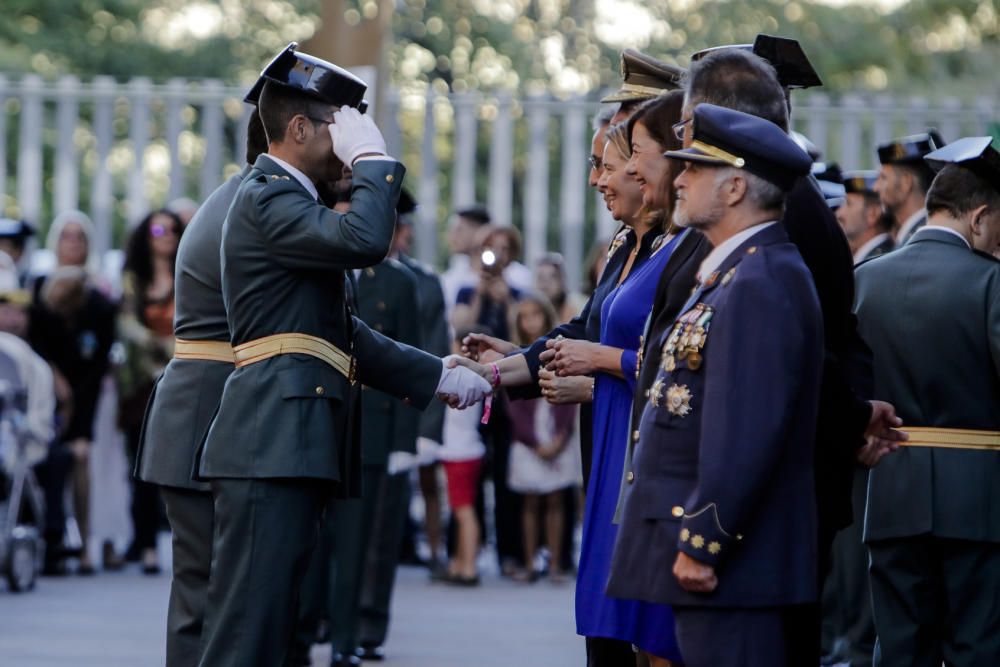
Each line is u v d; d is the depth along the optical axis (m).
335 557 16.95
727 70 10.12
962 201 13.05
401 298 17.61
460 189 28.80
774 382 9.23
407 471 18.12
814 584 9.45
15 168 37.03
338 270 11.36
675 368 9.62
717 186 9.55
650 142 11.08
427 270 20.33
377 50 20.30
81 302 24.17
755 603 9.34
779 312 9.29
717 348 9.35
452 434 23.77
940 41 51.94
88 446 24.33
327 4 20.41
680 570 9.34
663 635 10.71
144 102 29.42
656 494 9.61
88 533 24.41
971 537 12.84
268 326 11.35
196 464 11.64
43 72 46.44
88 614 20.45
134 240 24.38
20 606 21.03
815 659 9.95
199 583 12.66
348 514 16.89
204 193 29.30
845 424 10.45
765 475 9.21
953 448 12.91
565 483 24.20
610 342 11.31
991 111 28.25
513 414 24.22
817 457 10.45
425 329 20.05
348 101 11.58
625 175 11.43
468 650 18.44
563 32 50.31
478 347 13.09
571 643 18.94
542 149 28.83
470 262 25.69
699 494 9.27
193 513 12.62
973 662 12.97
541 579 24.89
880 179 16.28
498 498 25.00
